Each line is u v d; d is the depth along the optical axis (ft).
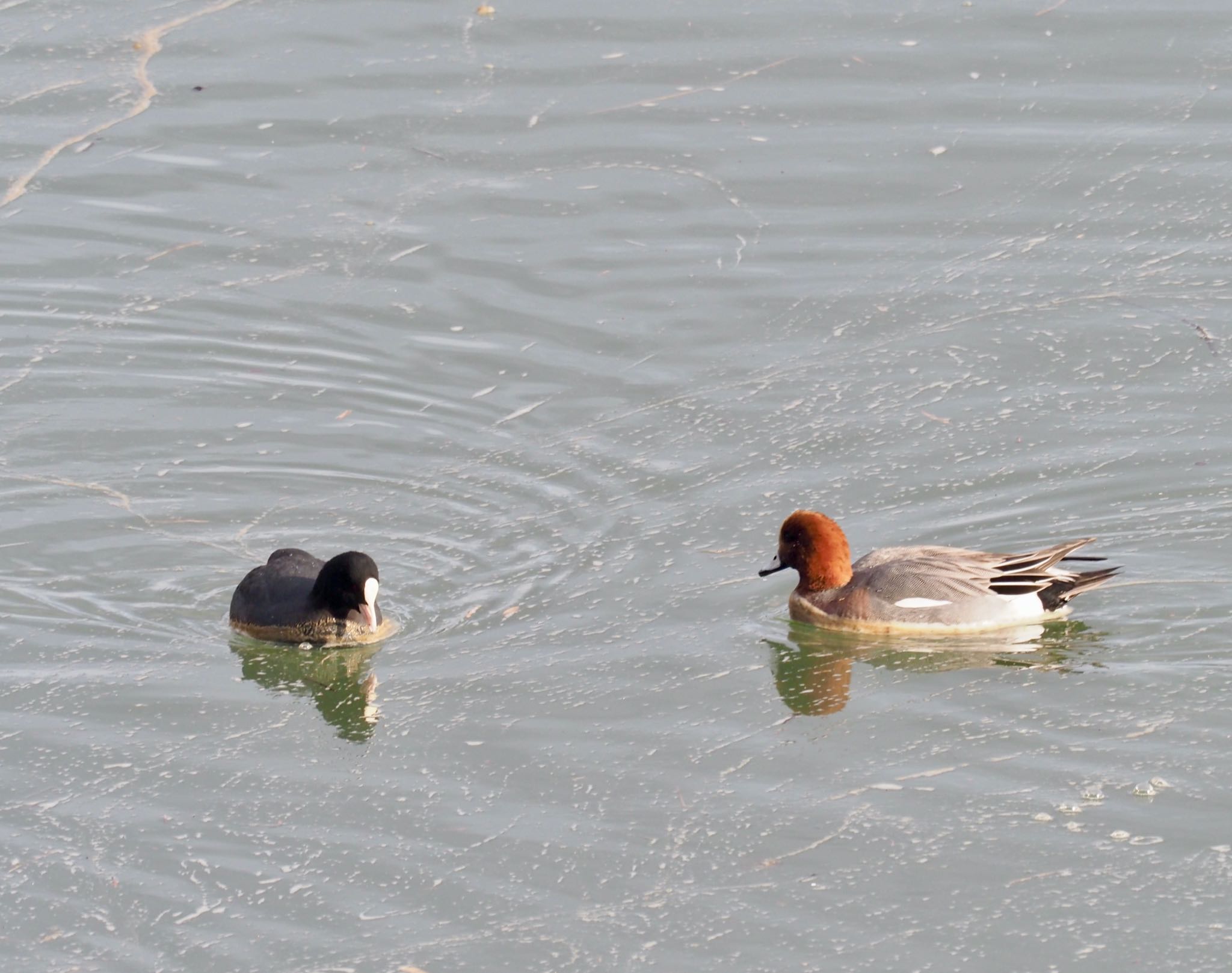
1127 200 71.41
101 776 44.75
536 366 64.39
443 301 67.72
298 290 68.39
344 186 73.56
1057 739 44.83
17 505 58.03
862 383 62.49
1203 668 47.75
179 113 77.56
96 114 77.51
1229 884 38.65
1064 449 58.23
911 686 48.03
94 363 65.26
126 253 70.49
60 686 49.01
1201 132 74.69
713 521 55.88
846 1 84.48
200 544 56.08
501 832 41.73
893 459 58.34
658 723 46.34
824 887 39.17
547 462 59.26
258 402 63.21
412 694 48.19
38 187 73.61
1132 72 78.59
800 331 65.57
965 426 59.82
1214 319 64.54
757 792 42.98
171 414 62.69
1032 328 64.95
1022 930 37.47
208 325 66.95
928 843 40.60
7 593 53.62
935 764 43.98
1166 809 41.50
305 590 51.37
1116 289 66.74
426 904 39.11
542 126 76.23
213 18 84.23
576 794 43.19
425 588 53.47
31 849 41.55
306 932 38.24
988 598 51.01
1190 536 53.72
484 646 50.37
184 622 52.54
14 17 84.64
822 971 36.42
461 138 75.66
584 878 39.81
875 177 73.36
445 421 61.72
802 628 51.65
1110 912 37.88
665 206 72.08
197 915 38.96
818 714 46.68
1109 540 53.83
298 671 49.78
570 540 55.36
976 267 68.39
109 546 55.98
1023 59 79.51
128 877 40.37
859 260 69.00
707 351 64.69
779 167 73.87
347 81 79.10
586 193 72.79
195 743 46.24
